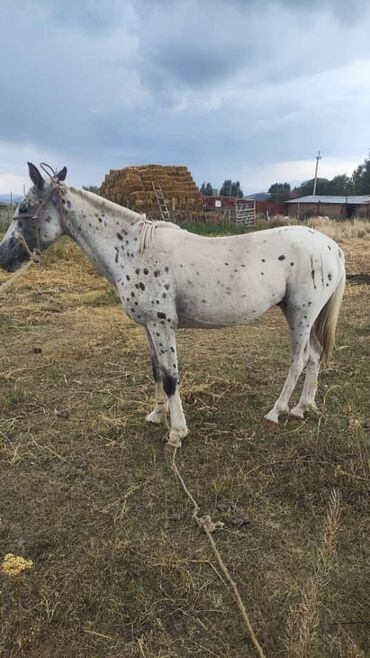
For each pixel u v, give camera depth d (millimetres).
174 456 3359
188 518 2797
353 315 7062
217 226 19547
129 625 2119
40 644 2041
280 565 2434
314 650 1953
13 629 2107
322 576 2176
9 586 2336
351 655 1887
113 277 3568
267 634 2045
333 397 4211
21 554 2537
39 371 4992
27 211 3432
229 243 3432
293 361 3729
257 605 2189
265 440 3594
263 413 4004
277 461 3309
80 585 2328
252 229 20234
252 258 3379
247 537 2631
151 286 3334
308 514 2797
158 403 3867
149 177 21609
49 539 2637
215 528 2676
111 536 2662
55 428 3836
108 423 3861
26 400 4305
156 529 2717
